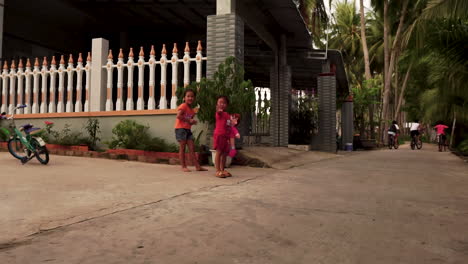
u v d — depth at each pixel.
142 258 1.89
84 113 7.70
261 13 9.11
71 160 6.58
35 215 2.75
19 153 7.20
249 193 3.87
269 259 1.91
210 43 6.98
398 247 2.15
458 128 21.25
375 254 2.02
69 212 2.86
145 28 11.81
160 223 2.58
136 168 5.84
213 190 4.02
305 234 2.38
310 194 3.89
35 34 11.27
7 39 10.50
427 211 3.16
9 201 3.22
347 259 1.93
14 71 8.55
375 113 25.17
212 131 6.84
